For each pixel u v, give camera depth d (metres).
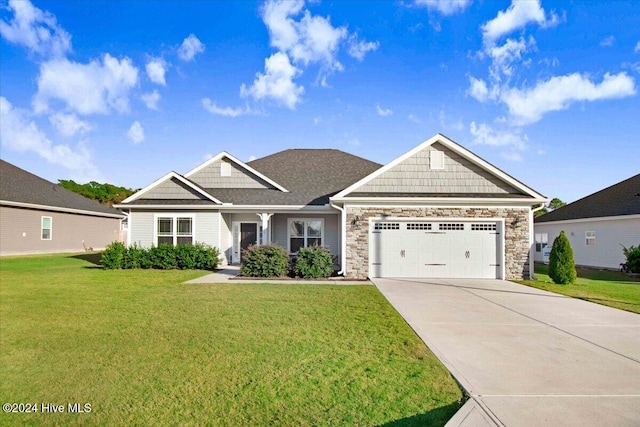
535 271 18.77
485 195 14.79
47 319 7.73
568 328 7.16
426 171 15.15
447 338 6.44
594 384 4.45
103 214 33.09
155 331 6.84
